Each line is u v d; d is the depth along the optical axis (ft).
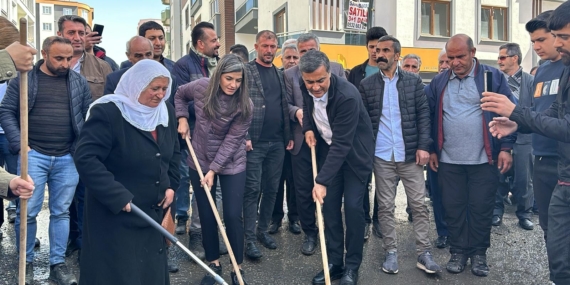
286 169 15.88
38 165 11.19
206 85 11.73
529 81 16.03
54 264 11.43
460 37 12.23
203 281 11.62
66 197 11.59
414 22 50.19
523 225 17.06
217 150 11.52
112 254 7.63
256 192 13.67
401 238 15.85
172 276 12.26
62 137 11.48
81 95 11.92
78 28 13.78
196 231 13.69
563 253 9.43
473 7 52.80
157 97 7.86
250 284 11.91
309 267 13.12
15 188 7.22
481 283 12.12
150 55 13.46
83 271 7.80
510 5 54.80
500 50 18.45
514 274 12.73
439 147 12.91
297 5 47.44
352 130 10.95
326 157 12.03
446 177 12.86
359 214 11.64
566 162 9.41
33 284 11.39
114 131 7.66
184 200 15.92
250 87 13.47
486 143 12.30
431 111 13.32
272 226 16.22
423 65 50.29
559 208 9.52
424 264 12.63
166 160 8.52
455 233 12.94
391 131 12.62
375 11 48.73
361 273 12.73
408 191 12.86
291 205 16.20
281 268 13.03
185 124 12.00
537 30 11.28
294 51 16.35
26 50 6.68
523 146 16.71
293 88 14.61
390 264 12.70
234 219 11.40
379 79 12.85
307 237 14.43
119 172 7.88
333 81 11.17
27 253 11.50
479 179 12.53
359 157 11.43
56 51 11.14
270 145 13.93
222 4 68.23
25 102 7.22
